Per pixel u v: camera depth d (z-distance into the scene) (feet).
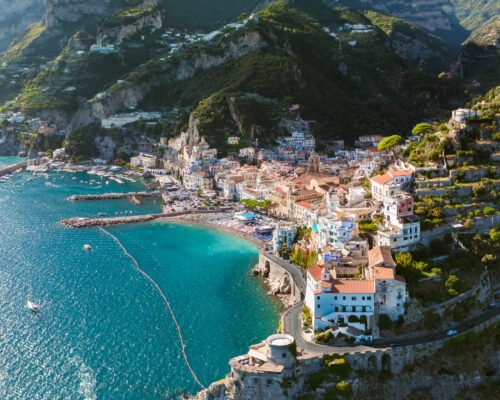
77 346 608.60
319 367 500.33
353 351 509.76
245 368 483.92
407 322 544.62
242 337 620.90
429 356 525.75
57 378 552.82
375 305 543.39
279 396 479.41
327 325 542.16
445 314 558.56
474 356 540.93
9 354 595.47
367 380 501.56
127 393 527.81
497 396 519.19
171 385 537.65
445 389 516.32
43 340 622.95
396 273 571.69
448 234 634.84
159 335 629.10
